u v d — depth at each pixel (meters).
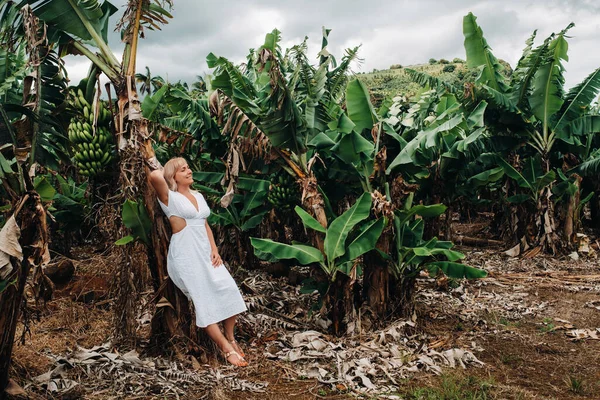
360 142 5.93
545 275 9.13
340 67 7.25
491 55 10.54
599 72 10.11
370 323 5.84
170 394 4.00
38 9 4.48
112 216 4.99
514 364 5.07
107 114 6.04
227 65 6.91
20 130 4.22
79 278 6.50
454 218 16.91
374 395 4.23
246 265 8.68
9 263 3.29
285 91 5.30
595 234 13.20
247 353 5.04
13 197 3.50
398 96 9.58
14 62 7.29
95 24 4.72
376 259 5.95
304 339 5.36
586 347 5.55
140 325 5.56
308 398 4.15
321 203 5.78
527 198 10.78
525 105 10.30
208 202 8.73
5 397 3.60
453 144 7.57
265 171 6.41
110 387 4.00
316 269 6.05
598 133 12.61
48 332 5.27
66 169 7.80
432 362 4.91
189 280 4.33
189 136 6.86
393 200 6.13
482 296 7.66
